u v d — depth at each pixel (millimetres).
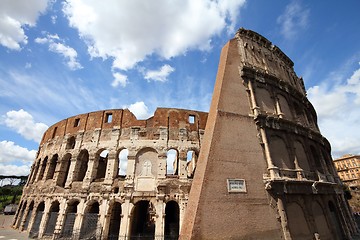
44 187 41094
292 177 29766
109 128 40812
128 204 34094
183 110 42094
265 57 41625
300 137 35812
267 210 25812
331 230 30594
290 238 24734
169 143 38469
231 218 23688
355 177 124188
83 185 36750
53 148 45156
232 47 37750
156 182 35656
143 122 40156
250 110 32656
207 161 25906
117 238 33938
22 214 44562
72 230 34281
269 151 29641
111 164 37281
